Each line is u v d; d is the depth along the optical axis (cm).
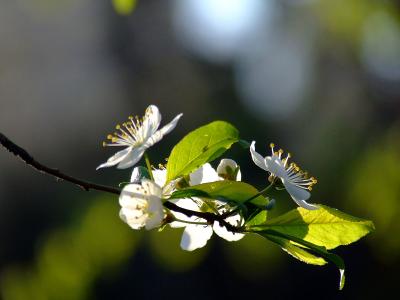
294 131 2092
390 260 1262
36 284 1391
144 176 328
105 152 2183
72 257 1415
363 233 335
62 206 1858
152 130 322
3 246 1883
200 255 1520
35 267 1452
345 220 332
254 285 1666
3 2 2627
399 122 1243
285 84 2361
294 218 333
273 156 347
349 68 1927
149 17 2669
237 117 2195
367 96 1869
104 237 1431
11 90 2439
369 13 1221
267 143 2083
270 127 2123
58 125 2270
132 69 2566
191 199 325
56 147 2206
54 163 2166
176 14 2670
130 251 1444
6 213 1925
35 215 1895
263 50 2512
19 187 1952
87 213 1502
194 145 319
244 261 1616
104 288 1540
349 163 1498
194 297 1705
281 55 2411
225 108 2261
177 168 319
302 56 2180
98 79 2547
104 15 2678
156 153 1734
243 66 2502
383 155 1175
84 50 2642
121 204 305
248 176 1673
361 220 331
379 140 1338
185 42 2617
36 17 2642
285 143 2080
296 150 2000
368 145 1531
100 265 1434
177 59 2566
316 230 336
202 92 2405
